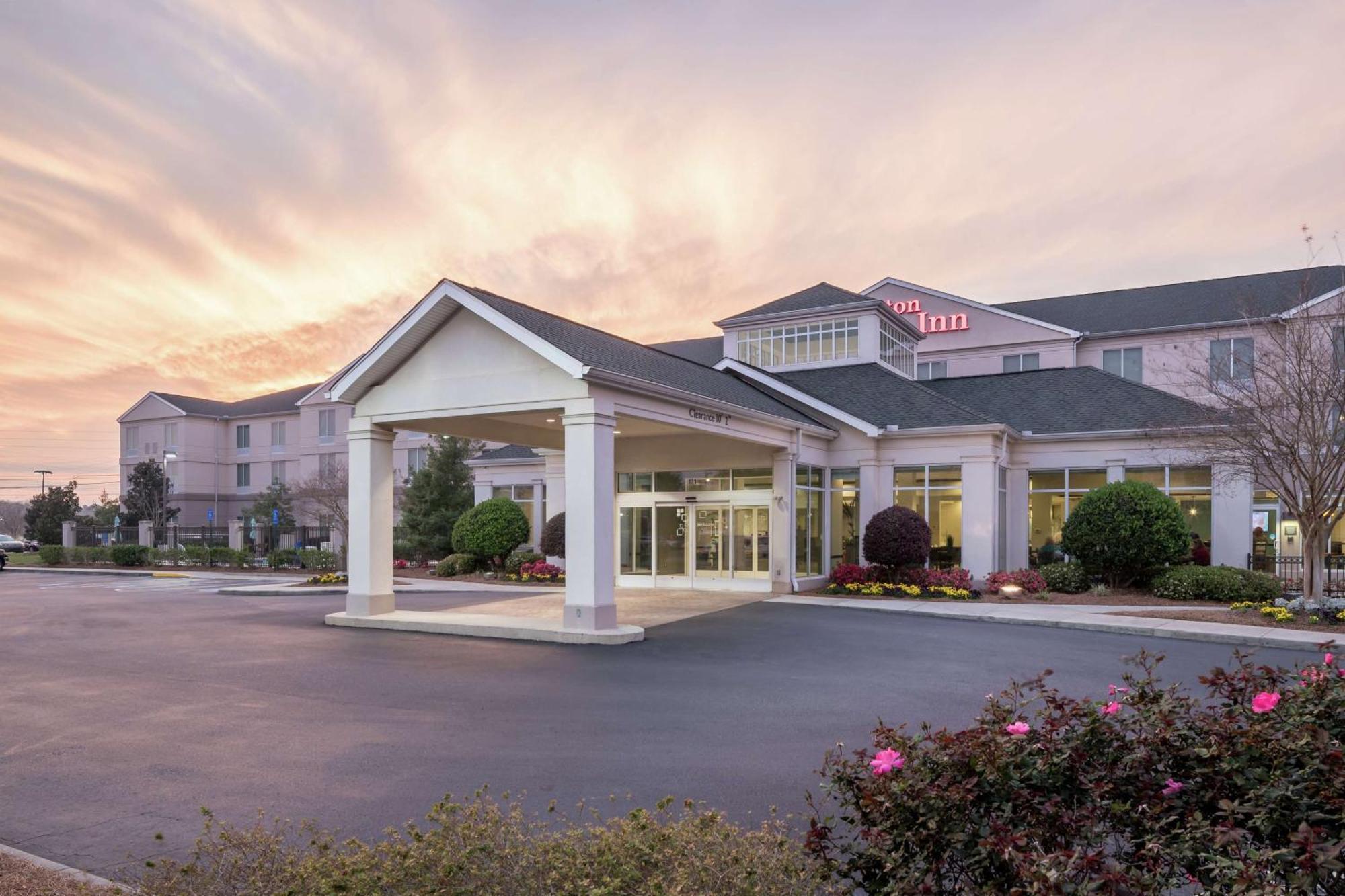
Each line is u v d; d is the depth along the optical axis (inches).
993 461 861.2
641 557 930.7
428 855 145.9
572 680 431.8
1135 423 890.7
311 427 2034.9
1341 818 110.4
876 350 1107.9
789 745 310.3
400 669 465.4
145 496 2065.7
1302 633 568.1
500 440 800.3
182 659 500.4
